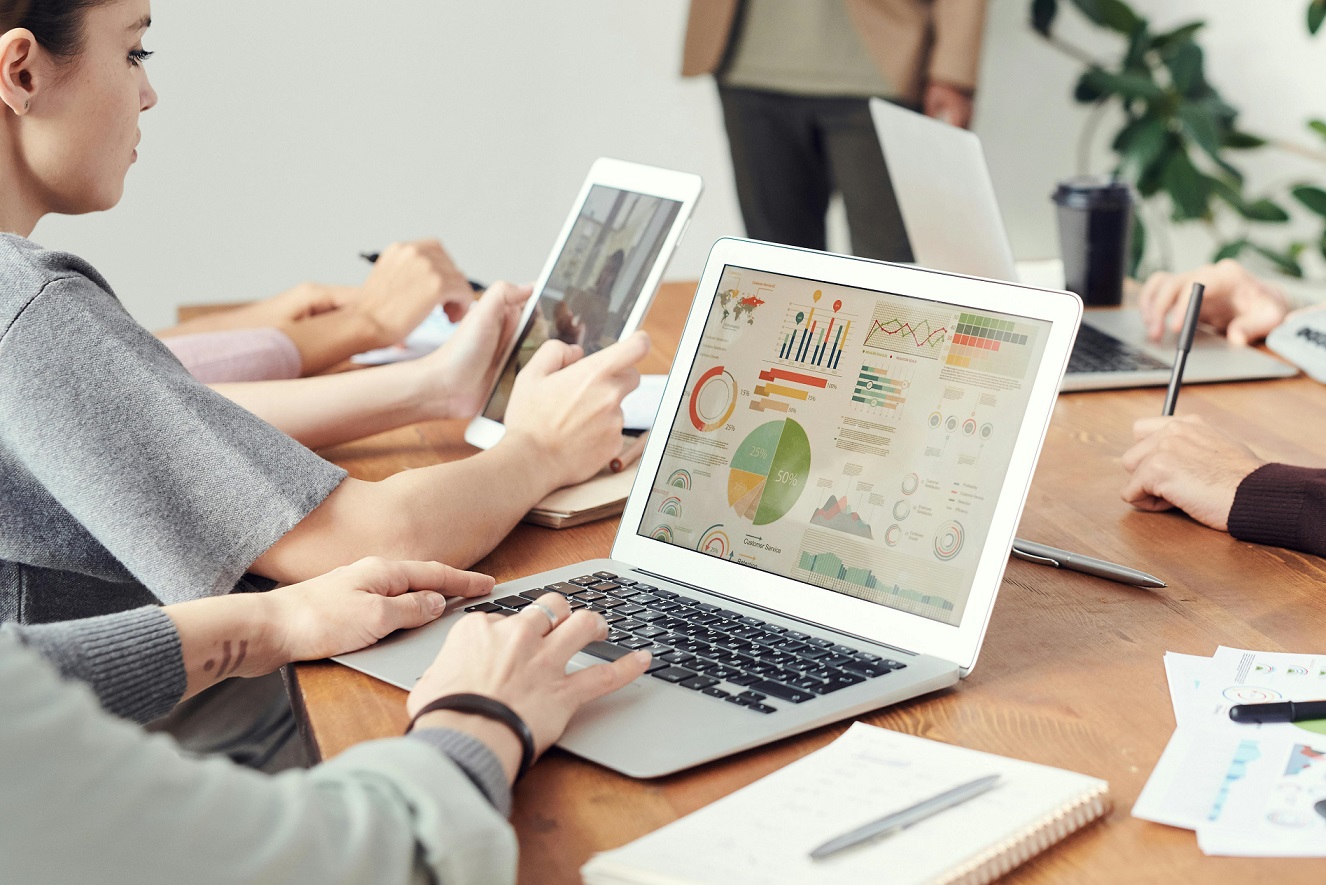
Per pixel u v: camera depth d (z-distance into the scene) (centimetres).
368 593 81
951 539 80
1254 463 106
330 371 154
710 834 56
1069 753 68
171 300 304
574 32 313
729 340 94
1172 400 119
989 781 60
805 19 318
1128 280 194
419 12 302
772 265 94
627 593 88
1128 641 83
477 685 64
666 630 81
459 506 96
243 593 81
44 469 87
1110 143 356
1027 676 78
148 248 298
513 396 115
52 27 94
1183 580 94
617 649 78
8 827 41
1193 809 61
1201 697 74
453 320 165
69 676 68
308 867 47
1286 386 144
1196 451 108
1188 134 331
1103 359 150
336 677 78
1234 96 357
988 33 335
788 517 87
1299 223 365
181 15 284
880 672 75
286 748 141
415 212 318
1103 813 62
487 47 310
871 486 84
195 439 88
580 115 321
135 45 102
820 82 322
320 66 299
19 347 86
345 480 93
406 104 309
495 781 58
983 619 77
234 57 292
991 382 82
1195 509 105
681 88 322
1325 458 119
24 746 42
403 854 51
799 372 90
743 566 88
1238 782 63
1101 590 92
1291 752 66
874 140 329
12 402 86
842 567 84
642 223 123
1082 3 336
